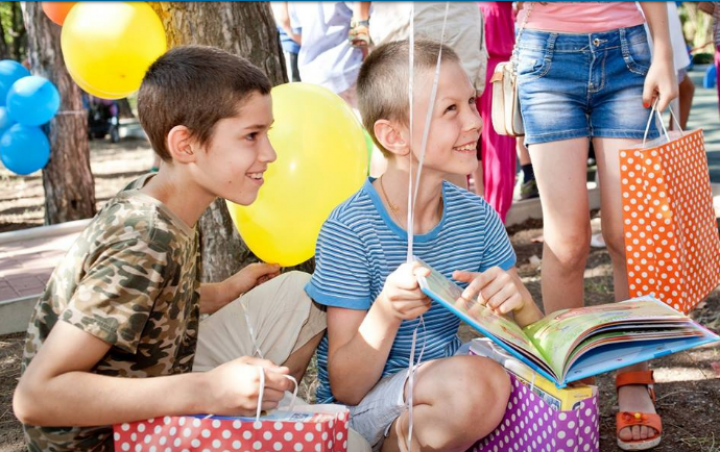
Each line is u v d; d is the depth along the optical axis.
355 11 4.08
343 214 2.24
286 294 2.51
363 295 2.21
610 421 2.81
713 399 2.92
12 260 5.09
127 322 1.76
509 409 2.09
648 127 2.67
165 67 1.99
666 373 3.17
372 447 2.26
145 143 13.09
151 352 1.92
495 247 2.40
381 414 2.15
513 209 5.71
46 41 6.45
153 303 1.83
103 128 13.63
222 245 3.53
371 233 2.22
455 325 2.39
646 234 2.50
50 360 1.72
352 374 2.14
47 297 1.90
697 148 2.69
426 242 2.26
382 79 2.21
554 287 2.83
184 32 3.44
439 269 2.30
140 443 1.79
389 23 3.91
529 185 5.90
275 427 1.73
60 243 5.62
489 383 2.00
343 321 2.20
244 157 1.98
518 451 2.08
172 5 3.41
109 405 1.74
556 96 2.71
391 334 2.06
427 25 3.85
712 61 17.28
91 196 6.80
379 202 2.26
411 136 2.07
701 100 11.73
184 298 1.97
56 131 6.59
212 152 1.96
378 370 2.14
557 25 2.69
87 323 1.73
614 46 2.66
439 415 2.02
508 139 5.12
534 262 4.82
